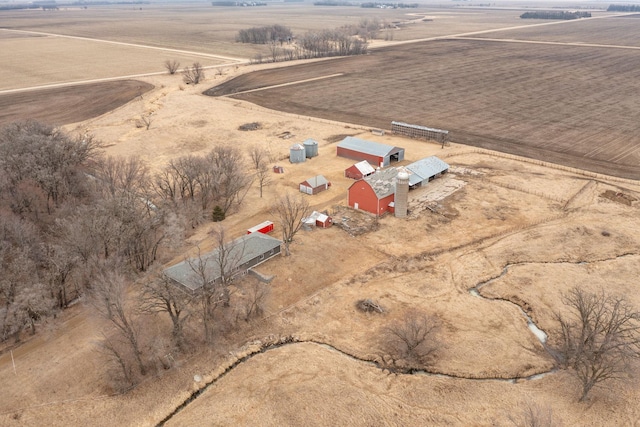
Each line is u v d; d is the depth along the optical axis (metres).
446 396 42.19
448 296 55.22
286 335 49.84
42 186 70.38
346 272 60.03
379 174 79.25
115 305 43.31
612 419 39.66
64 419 40.16
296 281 58.12
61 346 47.75
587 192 81.44
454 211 74.94
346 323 51.44
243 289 56.31
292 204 75.38
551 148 102.81
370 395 42.41
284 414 40.34
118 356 42.47
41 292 49.28
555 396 41.97
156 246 61.59
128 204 61.34
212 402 41.78
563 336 46.44
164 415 40.75
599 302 50.56
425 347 47.47
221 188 82.50
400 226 70.75
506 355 46.66
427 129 107.94
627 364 42.28
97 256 55.19
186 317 47.53
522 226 70.25
